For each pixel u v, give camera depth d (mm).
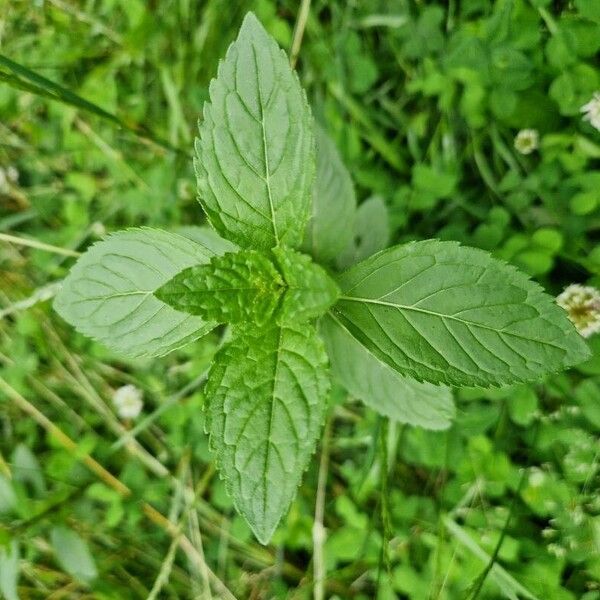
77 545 344
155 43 366
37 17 367
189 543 347
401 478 334
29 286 373
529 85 309
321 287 240
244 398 244
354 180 342
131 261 263
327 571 329
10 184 379
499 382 241
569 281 316
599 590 301
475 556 309
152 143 368
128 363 366
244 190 249
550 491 302
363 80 342
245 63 243
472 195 333
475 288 244
